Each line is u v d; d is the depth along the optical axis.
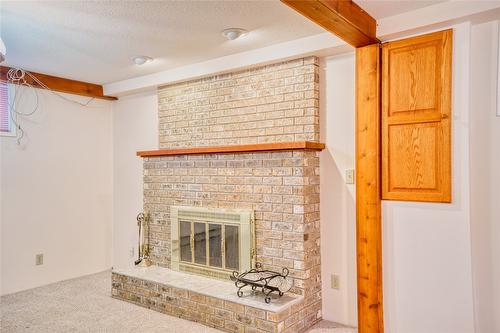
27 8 2.30
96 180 4.49
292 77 3.05
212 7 2.33
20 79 3.73
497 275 2.34
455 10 2.26
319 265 3.01
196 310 2.96
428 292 2.46
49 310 3.24
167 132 3.96
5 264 3.69
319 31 2.75
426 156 2.44
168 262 3.71
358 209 2.69
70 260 4.21
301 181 2.83
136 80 4.07
